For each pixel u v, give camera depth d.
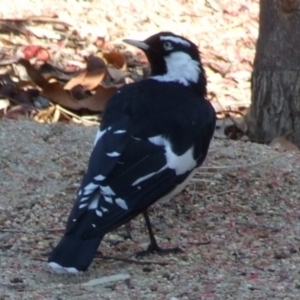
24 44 16.83
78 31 17.64
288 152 12.73
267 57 14.03
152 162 9.48
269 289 9.08
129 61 16.92
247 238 10.41
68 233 8.92
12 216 10.85
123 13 18.66
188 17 19.27
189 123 9.95
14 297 8.84
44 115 14.39
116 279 9.36
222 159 12.26
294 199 11.39
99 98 14.53
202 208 11.16
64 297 8.88
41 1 18.34
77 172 11.77
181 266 9.70
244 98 16.31
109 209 8.99
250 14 19.77
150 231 10.09
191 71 10.63
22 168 11.83
